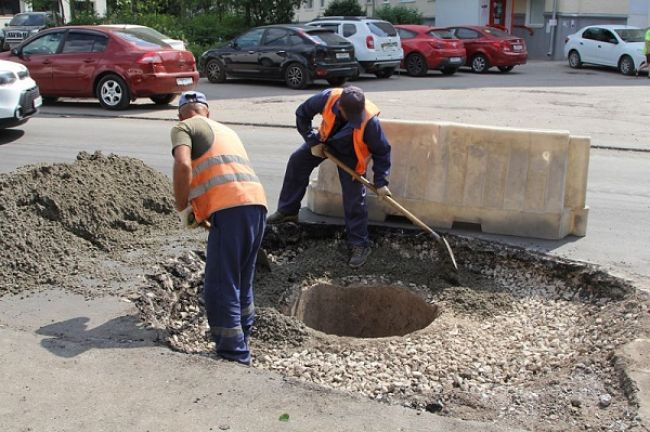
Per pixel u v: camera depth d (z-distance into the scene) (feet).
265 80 66.69
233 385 12.57
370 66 68.64
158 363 13.33
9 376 12.78
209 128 14.33
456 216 21.25
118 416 11.62
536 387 13.50
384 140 18.22
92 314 15.44
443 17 109.29
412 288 19.03
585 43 83.41
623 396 12.59
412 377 14.40
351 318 19.61
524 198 20.74
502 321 17.19
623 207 24.73
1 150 33.19
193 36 84.58
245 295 15.01
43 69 47.85
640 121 43.29
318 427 11.30
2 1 114.83
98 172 21.63
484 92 58.39
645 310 15.84
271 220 21.20
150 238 20.17
